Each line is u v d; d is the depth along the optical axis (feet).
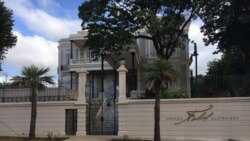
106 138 91.56
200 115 91.66
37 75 93.86
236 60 144.66
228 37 130.93
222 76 95.20
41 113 99.81
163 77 86.02
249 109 89.97
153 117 93.86
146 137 93.30
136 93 114.11
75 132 98.32
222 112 90.99
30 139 92.07
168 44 135.54
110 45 128.98
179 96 96.43
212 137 90.63
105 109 103.19
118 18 127.85
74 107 98.78
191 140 90.27
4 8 115.44
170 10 133.49
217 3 129.90
